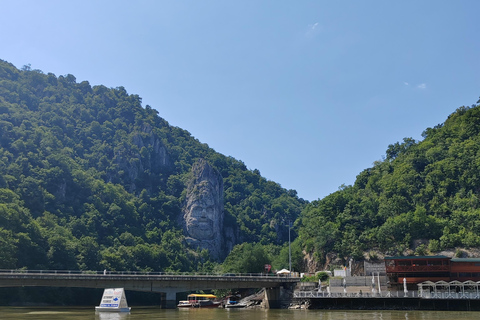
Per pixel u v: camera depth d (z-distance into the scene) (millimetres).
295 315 105625
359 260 181250
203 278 137000
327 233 192750
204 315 107500
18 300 168000
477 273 135000
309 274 185250
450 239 173250
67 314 111188
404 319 91000
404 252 178375
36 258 186000
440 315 101688
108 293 122000
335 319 91812
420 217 185250
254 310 130000
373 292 125438
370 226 197875
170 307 135375
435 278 135500
